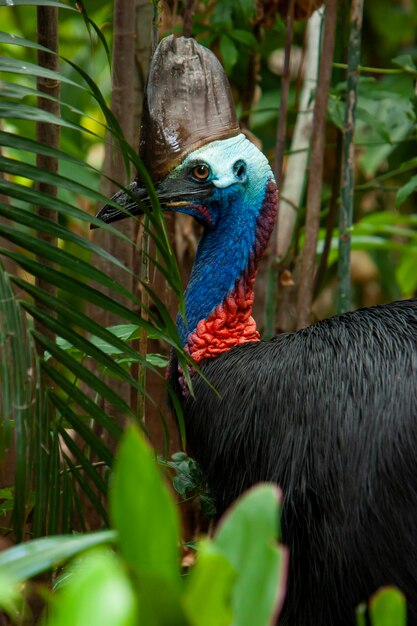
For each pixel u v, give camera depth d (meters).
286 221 5.16
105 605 1.52
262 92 6.89
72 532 3.15
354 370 3.21
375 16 7.34
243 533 1.74
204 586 1.65
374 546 3.07
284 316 5.14
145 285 2.91
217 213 3.58
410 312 3.37
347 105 4.39
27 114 2.77
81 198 6.81
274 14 4.95
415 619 3.12
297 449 3.20
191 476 3.60
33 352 2.83
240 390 3.34
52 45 3.55
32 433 2.81
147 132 3.51
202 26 4.82
